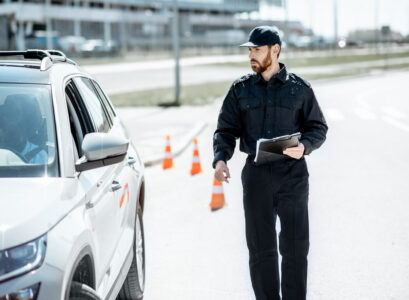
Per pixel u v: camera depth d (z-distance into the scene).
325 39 139.88
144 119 22.77
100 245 4.12
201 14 149.00
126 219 5.21
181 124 21.00
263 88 4.80
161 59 88.38
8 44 101.62
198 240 7.76
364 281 6.21
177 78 29.48
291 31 175.75
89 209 3.94
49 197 3.53
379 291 5.96
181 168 13.34
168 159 13.36
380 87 41.09
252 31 4.73
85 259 3.83
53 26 110.75
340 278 6.30
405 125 20.28
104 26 120.88
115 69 63.81
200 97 32.53
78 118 4.71
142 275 5.94
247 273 6.54
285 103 4.77
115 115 6.34
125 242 5.06
